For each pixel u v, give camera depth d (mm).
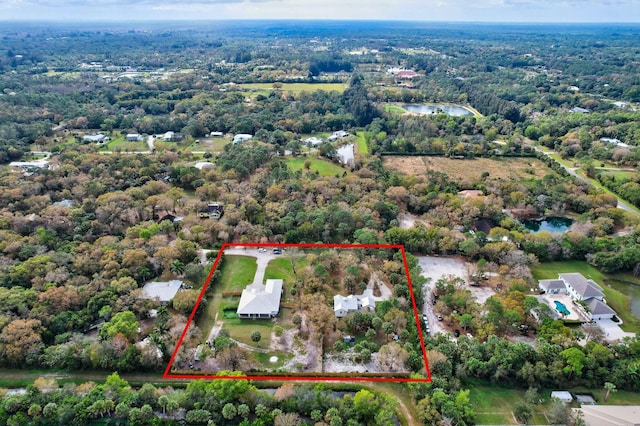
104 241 143875
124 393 93688
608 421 88688
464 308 122438
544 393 99625
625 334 119000
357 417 90125
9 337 102438
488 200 189250
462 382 102438
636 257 144000
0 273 123438
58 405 90938
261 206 177500
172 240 156750
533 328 117875
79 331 111812
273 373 103438
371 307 124375
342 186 198000
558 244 154000
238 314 122188
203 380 96750
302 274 136750
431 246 154875
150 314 120500
